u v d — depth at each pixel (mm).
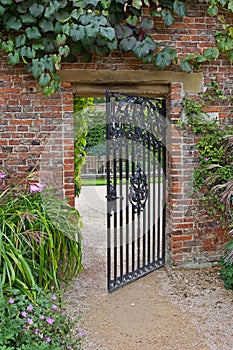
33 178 3574
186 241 4027
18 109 3633
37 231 2955
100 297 3428
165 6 3641
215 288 3562
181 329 2832
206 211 4027
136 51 3523
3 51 3547
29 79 3607
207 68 3873
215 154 3879
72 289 3594
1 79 3576
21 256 2734
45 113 3666
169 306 3223
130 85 3869
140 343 2646
